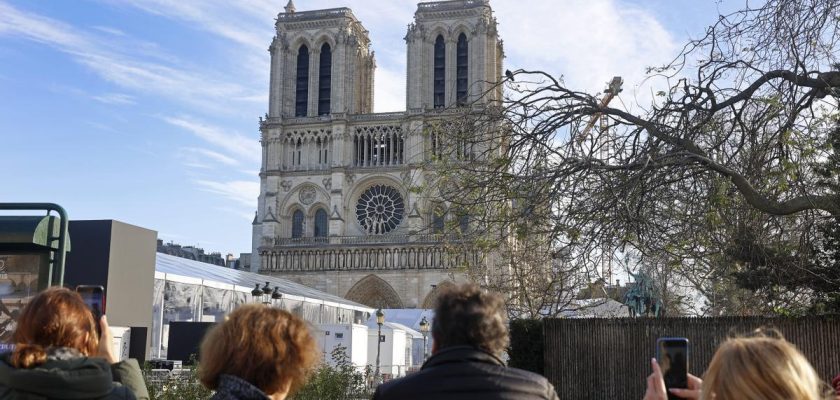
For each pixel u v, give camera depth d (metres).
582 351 29.91
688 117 18.53
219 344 5.68
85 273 25.06
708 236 19.11
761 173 17.73
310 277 122.19
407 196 120.12
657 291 40.66
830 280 23.14
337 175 123.38
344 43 127.94
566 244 18.48
